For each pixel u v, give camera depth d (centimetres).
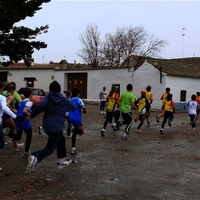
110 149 1025
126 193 602
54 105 675
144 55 5197
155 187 644
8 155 891
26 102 855
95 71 3597
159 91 3133
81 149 1013
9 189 605
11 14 1781
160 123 1805
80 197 573
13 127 870
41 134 1284
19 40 1927
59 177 693
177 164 847
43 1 1997
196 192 620
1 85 743
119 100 1244
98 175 719
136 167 802
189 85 3319
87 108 2758
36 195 576
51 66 4028
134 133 1388
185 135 1386
